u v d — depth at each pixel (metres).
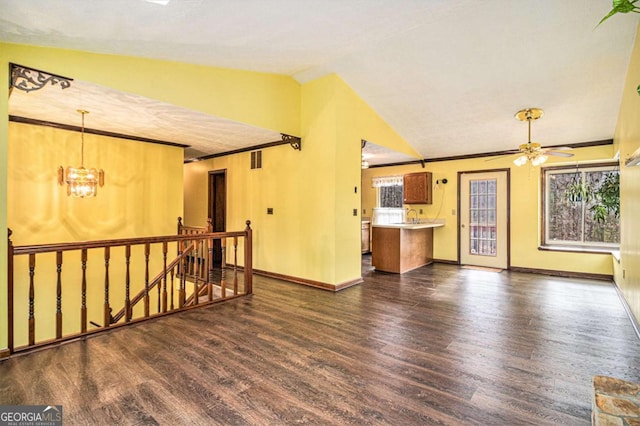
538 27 3.21
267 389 2.10
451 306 3.92
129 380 2.18
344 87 4.71
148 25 2.52
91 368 2.34
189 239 3.74
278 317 3.49
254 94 4.39
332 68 4.40
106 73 3.06
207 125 4.43
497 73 3.97
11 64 2.56
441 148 6.52
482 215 6.59
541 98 4.31
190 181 7.53
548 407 1.92
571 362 2.49
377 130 5.41
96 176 4.16
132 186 5.35
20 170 4.27
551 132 5.27
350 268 4.92
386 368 2.39
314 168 4.87
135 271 5.43
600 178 5.62
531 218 6.02
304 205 5.02
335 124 4.59
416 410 1.89
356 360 2.51
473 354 2.63
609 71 3.66
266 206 5.66
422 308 3.83
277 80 4.69
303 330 3.12
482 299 4.22
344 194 4.78
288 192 5.28
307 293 4.48
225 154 6.52
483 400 1.99
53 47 2.75
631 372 2.34
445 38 3.52
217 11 2.41
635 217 3.17
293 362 2.47
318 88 4.78
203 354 2.59
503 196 6.34
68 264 4.71
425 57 3.89
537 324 3.32
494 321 3.40
